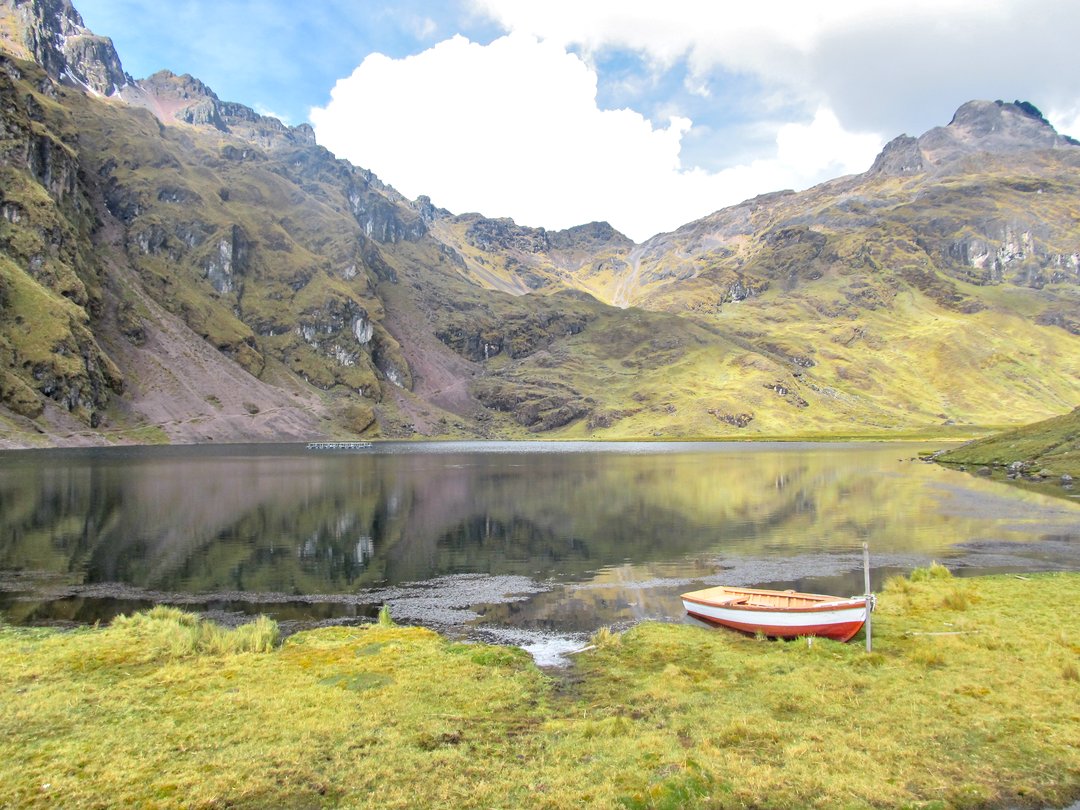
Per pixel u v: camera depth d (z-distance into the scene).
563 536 62.44
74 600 39.31
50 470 127.75
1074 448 122.12
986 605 33.53
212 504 81.50
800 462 168.88
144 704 21.55
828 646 27.55
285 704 21.62
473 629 33.75
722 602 31.73
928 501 86.31
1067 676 23.39
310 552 54.56
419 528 66.81
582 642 31.12
